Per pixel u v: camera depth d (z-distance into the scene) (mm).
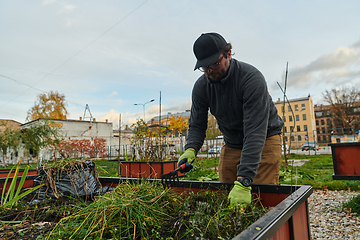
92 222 1256
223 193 1744
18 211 1802
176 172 1960
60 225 1365
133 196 1498
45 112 33875
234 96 2043
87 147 32781
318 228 2846
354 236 2523
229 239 948
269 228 781
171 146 6895
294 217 1170
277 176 2146
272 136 2191
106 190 2137
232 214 1290
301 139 57219
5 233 1350
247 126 1810
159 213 1407
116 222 1272
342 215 3250
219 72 1919
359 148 2932
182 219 1262
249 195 1532
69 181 2125
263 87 1854
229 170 2369
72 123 32250
